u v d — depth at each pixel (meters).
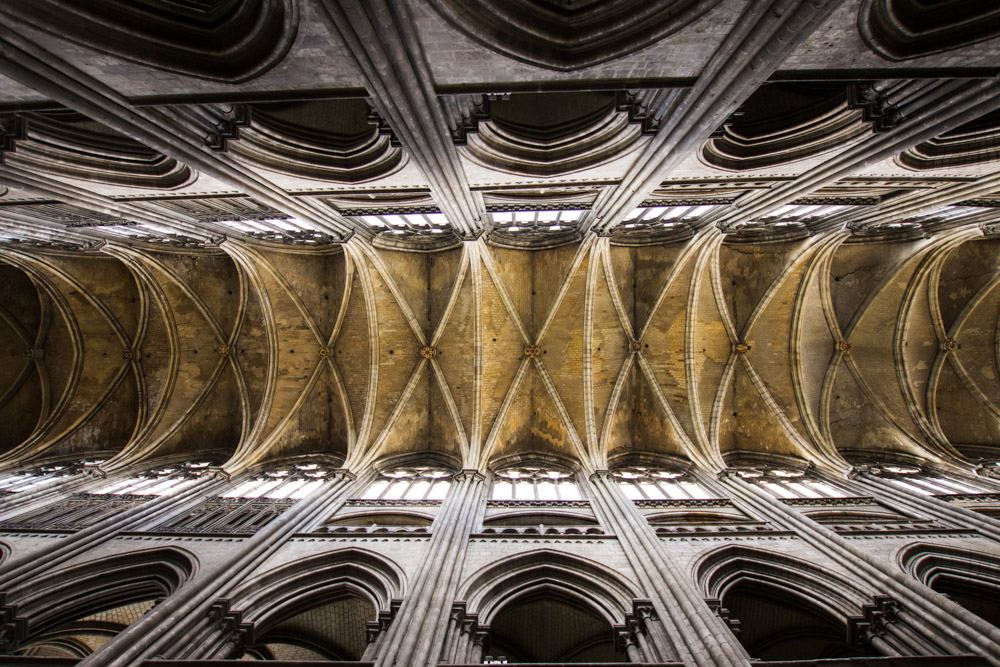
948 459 18.36
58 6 6.41
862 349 20.94
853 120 9.86
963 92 7.80
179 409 21.25
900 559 10.86
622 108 9.49
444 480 18.62
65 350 21.38
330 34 6.71
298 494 16.62
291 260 20.72
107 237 16.72
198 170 10.31
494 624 12.59
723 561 11.28
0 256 18.33
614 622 9.57
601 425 20.31
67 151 10.74
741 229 19.58
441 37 7.06
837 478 16.89
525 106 12.57
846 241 19.69
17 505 14.14
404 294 21.09
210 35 7.38
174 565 11.33
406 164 11.44
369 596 10.52
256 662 7.75
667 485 17.47
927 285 20.11
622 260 20.61
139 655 7.84
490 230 19.05
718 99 8.09
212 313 21.44
